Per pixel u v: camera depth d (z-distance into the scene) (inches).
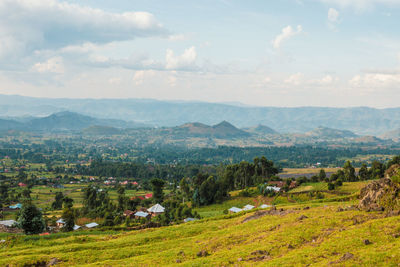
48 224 5423.2
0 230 4087.1
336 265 1106.1
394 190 1755.7
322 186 6033.5
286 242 1482.5
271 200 5816.9
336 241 1358.3
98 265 1558.8
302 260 1217.4
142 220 5349.4
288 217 1998.0
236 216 2719.0
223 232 1987.0
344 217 1697.8
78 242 2194.9
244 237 1754.4
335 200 3157.0
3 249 2097.7
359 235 1371.8
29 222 3112.7
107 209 6328.7
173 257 1583.4
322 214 1889.8
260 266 1218.0
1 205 7342.5
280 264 1210.0
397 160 6781.5
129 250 1809.8
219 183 6924.2
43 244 2153.1
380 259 1096.8
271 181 7603.4
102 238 2268.7
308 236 1519.4
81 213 6732.3
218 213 5620.1
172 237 2084.2
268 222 1989.4
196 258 1530.5
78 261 1678.2
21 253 1886.1
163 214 5428.2
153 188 7190.0
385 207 1733.5
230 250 1550.2
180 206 5713.6
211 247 1685.5
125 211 6220.5
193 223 2603.3
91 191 7696.9
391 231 1342.3
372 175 6934.1
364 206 1861.5
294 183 6820.9
